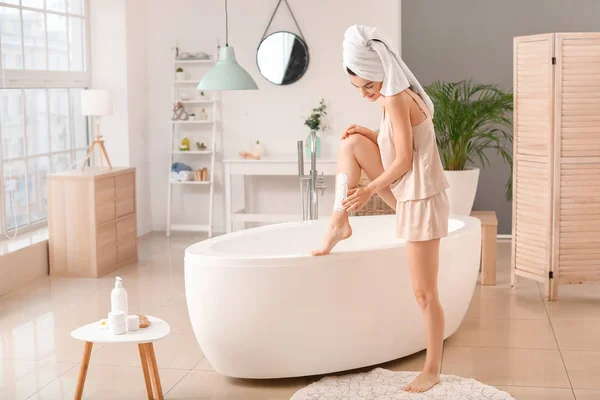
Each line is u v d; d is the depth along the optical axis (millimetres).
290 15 7172
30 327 4504
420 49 6992
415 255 3371
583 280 4969
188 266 3527
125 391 3523
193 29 7336
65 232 5703
